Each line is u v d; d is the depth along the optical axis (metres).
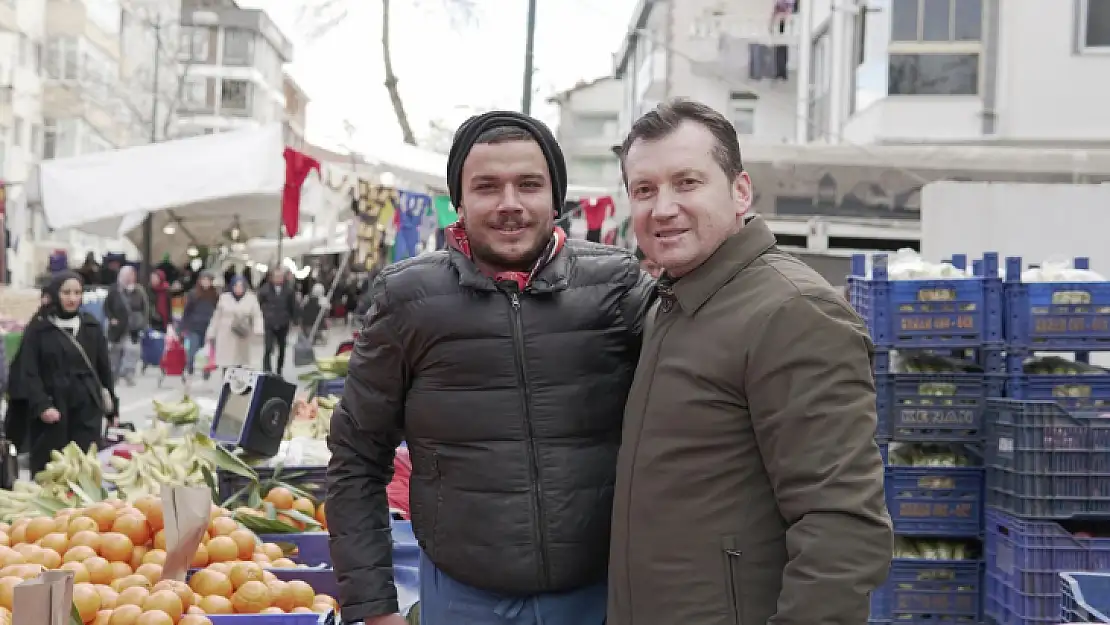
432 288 2.61
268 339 18.70
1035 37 16.62
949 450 5.63
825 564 2.04
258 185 10.59
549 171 2.62
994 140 16.61
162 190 10.39
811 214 12.53
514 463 2.55
